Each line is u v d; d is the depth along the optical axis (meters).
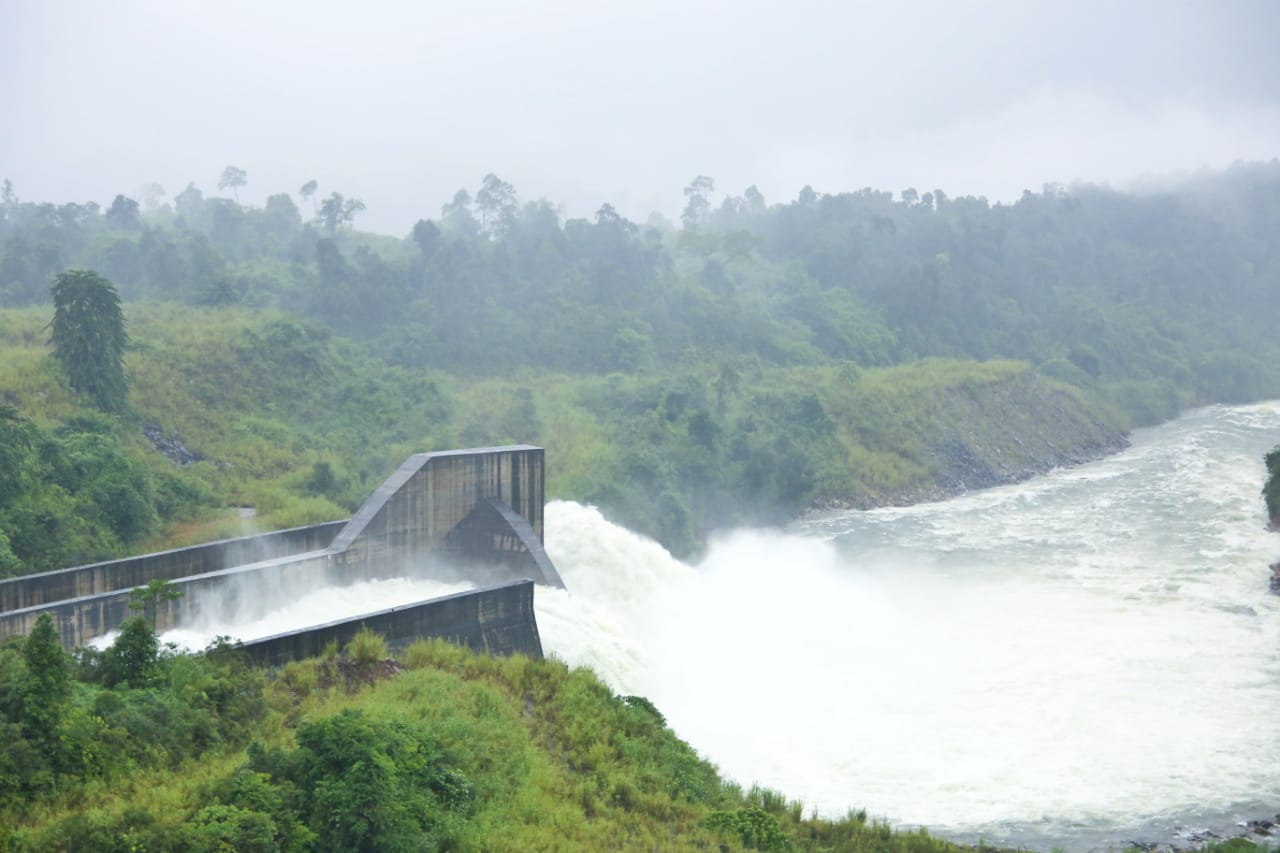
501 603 43.78
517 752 32.38
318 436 85.00
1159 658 54.31
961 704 48.78
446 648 39.59
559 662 40.94
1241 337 190.50
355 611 46.31
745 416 104.69
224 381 87.25
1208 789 40.69
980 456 118.50
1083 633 58.62
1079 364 162.25
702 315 141.38
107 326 74.31
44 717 27.34
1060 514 92.75
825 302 160.88
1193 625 59.50
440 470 51.28
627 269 145.00
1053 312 180.25
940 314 170.38
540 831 28.50
